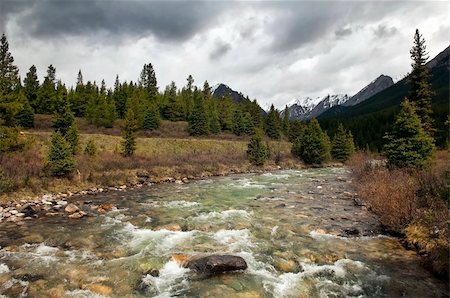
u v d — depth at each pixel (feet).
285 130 316.60
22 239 43.65
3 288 29.40
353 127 329.52
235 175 133.08
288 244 42.11
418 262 35.81
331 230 47.85
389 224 47.60
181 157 155.94
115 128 229.86
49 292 28.73
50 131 179.52
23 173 82.12
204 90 379.55
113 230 48.37
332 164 201.16
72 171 90.79
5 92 102.37
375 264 35.50
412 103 101.30
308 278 32.24
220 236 45.39
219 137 254.88
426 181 55.67
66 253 38.63
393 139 85.56
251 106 332.80
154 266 34.63
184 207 64.64
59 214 58.65
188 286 30.32
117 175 101.96
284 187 92.53
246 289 29.81
